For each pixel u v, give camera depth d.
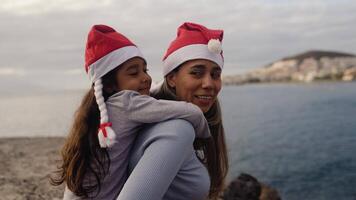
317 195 20.00
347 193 20.05
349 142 36.78
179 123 1.74
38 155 7.25
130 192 1.61
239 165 28.20
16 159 6.88
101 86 1.83
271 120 61.62
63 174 2.00
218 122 2.33
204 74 2.03
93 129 1.84
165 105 1.76
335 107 80.19
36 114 84.44
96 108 1.87
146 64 1.99
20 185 5.10
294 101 108.19
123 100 1.81
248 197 6.41
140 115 1.79
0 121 66.62
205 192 1.89
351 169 25.47
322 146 35.38
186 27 2.15
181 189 1.82
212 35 2.07
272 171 25.98
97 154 1.81
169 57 2.10
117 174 1.84
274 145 37.22
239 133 47.62
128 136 1.83
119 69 1.89
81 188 1.84
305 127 50.50
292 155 31.56
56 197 4.62
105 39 1.85
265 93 177.62
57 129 43.53
